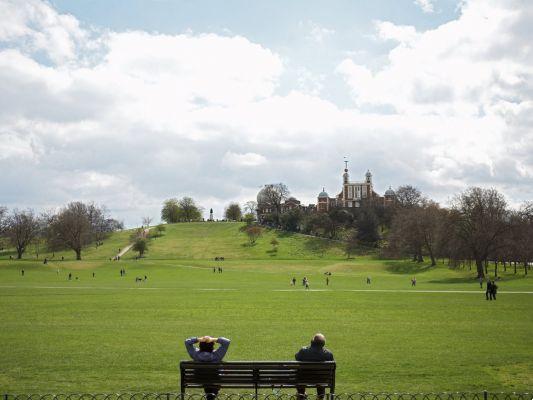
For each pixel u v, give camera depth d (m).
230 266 153.62
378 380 19.95
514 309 46.41
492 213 106.50
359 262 154.75
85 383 19.41
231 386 15.69
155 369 21.75
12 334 31.62
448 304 51.72
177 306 50.59
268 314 43.12
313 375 15.37
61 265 145.62
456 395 17.97
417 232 140.50
